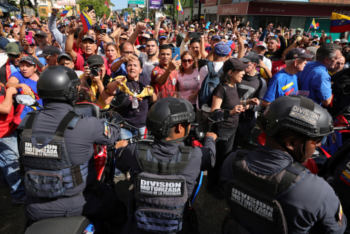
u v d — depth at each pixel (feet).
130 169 5.33
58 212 5.47
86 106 6.81
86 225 5.58
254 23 76.95
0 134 8.46
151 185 4.74
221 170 4.79
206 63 12.89
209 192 10.51
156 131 4.74
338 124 8.82
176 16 155.84
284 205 3.73
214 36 19.89
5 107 8.00
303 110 3.76
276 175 3.82
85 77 9.36
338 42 27.12
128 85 9.59
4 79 11.07
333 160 5.19
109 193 6.43
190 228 5.51
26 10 91.30
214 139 6.21
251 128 11.15
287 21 78.54
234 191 4.36
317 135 3.77
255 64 10.57
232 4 86.22
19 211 9.48
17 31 26.58
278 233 3.83
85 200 5.68
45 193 5.16
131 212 5.29
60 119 5.24
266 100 10.16
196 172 4.99
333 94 11.21
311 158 7.02
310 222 3.69
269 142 4.18
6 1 78.13
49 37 22.40
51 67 5.40
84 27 17.53
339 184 4.64
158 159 4.81
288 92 9.95
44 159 5.12
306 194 3.61
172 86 12.39
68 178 5.26
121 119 6.84
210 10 110.52
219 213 9.50
